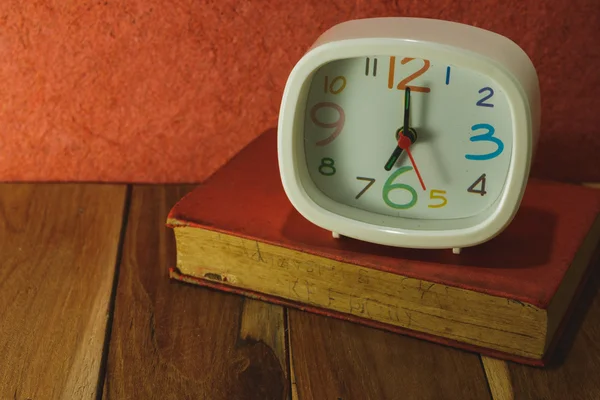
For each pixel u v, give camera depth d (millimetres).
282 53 835
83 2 801
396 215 658
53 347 638
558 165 890
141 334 658
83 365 618
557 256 658
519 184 602
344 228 659
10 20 811
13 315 675
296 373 617
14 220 829
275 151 836
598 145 873
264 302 708
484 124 599
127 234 812
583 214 731
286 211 722
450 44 569
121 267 754
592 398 591
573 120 857
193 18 812
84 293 710
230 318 684
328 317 688
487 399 592
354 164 649
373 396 594
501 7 792
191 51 833
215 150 901
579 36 804
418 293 639
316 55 594
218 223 695
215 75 849
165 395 590
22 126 877
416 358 637
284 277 691
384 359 635
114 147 895
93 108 868
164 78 850
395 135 625
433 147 621
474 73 582
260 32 821
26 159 900
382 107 618
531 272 633
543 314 599
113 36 822
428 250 666
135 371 615
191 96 863
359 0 798
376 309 668
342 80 616
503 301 608
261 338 659
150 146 896
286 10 808
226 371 618
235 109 873
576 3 786
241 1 803
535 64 823
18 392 587
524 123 579
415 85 601
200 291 721
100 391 592
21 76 845
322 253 657
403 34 584
